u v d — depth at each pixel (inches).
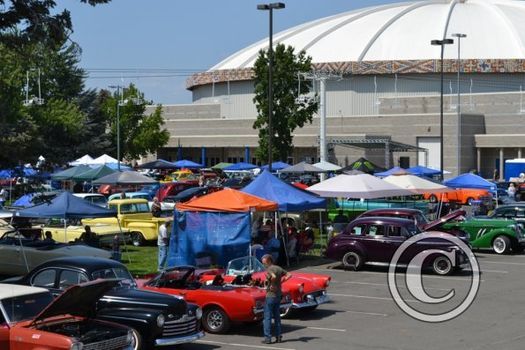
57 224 1300.4
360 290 936.3
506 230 1274.6
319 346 646.5
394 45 3759.8
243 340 676.7
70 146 1302.9
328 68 3644.2
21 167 922.7
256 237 1132.5
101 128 3157.0
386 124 3166.8
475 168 3056.1
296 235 1186.6
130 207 1422.2
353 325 733.9
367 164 1966.0
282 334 698.2
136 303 607.2
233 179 2145.7
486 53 3631.9
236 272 762.2
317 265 1151.6
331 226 1369.3
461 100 3198.8
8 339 522.3
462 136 3006.9
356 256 1090.1
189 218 1056.8
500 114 3097.9
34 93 3011.8
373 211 1214.3
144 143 3292.3
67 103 2812.5
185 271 727.1
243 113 3993.6
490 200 1863.9
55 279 663.1
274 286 661.3
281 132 2486.5
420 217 1194.6
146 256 1221.7
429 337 673.0
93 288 538.0
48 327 534.6
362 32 3937.0
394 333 693.3
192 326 628.1
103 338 527.8
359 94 3649.1
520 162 2613.2
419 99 3257.9
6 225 1108.5
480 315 771.4
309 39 3993.6
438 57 3609.7
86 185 2233.0
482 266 1140.5
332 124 3297.2
